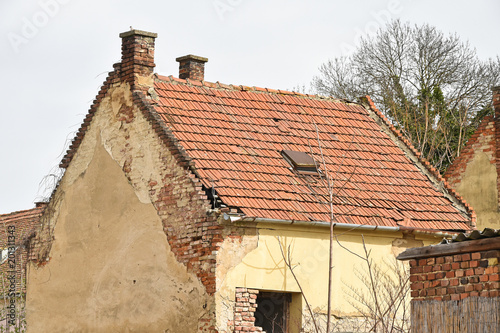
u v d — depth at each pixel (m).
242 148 20.33
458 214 21.05
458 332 10.49
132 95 20.81
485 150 25.14
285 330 18.77
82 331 20.98
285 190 19.22
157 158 19.78
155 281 19.16
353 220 19.14
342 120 23.58
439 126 38.00
